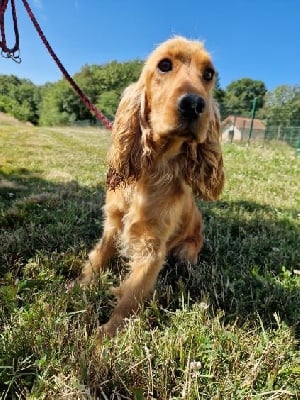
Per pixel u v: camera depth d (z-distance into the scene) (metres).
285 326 0.34
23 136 2.38
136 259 0.41
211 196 0.48
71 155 1.48
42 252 0.45
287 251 0.54
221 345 0.30
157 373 0.27
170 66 0.38
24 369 0.27
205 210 0.71
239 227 0.62
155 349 0.29
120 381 0.26
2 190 0.76
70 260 0.45
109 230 0.46
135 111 0.43
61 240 0.50
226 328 0.33
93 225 0.58
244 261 0.49
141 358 0.28
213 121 0.46
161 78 0.38
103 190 0.81
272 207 0.78
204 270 0.46
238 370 0.28
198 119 0.34
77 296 0.36
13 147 1.64
